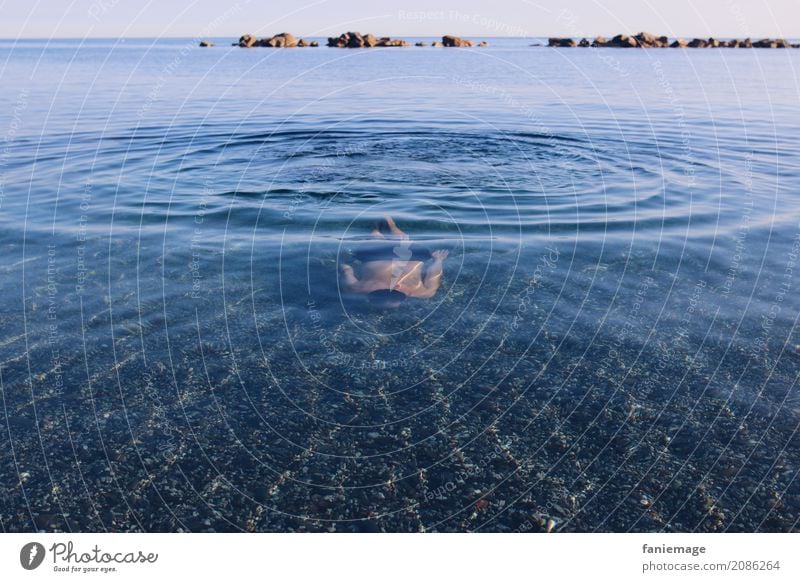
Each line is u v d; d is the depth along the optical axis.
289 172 9.02
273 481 3.51
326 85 17.98
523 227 7.00
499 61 24.95
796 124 12.64
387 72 20.81
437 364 4.56
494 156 9.97
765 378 4.34
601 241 6.61
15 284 5.61
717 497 3.40
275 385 4.31
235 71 21.62
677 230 6.88
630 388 4.27
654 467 3.60
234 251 6.35
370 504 3.38
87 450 3.69
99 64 26.66
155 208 7.49
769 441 3.76
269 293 5.52
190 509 3.34
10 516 3.26
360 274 5.72
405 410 4.08
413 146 10.69
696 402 4.11
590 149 10.45
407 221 7.16
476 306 5.35
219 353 4.66
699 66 25.12
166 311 5.21
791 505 3.34
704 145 10.73
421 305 5.38
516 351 4.71
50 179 8.53
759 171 9.11
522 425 3.94
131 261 6.10
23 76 21.17
